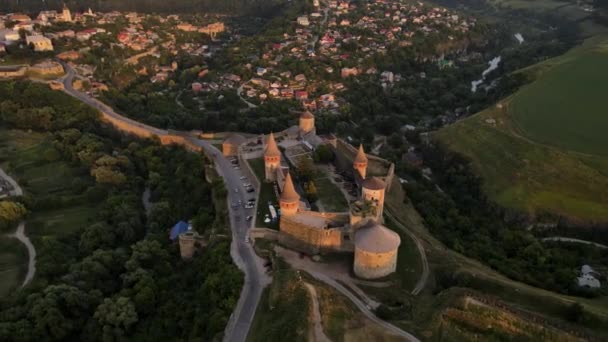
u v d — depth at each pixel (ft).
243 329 331.77
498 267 443.73
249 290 371.15
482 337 314.76
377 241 377.09
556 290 417.49
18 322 379.14
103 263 454.81
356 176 516.32
